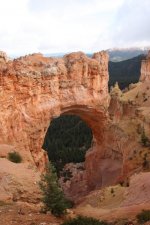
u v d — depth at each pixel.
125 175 47.50
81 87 48.50
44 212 19.11
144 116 57.88
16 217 18.00
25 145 40.31
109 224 17.81
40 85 43.38
